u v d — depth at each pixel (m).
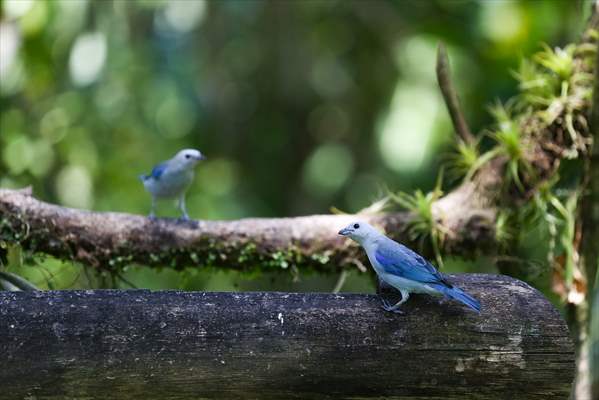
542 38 15.24
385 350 6.59
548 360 6.62
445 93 10.88
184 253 9.62
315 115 20.03
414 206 10.30
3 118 15.48
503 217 10.11
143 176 10.63
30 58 15.15
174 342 6.46
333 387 6.57
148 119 17.33
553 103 10.28
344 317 6.66
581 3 11.18
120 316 6.51
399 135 16.17
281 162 20.25
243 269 9.89
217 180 18.78
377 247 6.90
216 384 6.48
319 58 19.31
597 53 9.27
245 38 18.80
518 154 10.16
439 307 6.77
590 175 9.65
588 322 9.98
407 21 17.88
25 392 6.31
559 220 9.99
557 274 10.12
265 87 19.47
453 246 10.14
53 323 6.43
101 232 9.46
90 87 15.91
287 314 6.64
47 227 9.33
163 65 17.41
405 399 6.63
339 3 18.56
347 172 19.11
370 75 18.92
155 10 17.45
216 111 19.06
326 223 9.95
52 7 14.73
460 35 16.34
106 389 6.38
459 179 11.98
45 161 15.66
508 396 6.65
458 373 6.61
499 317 6.71
